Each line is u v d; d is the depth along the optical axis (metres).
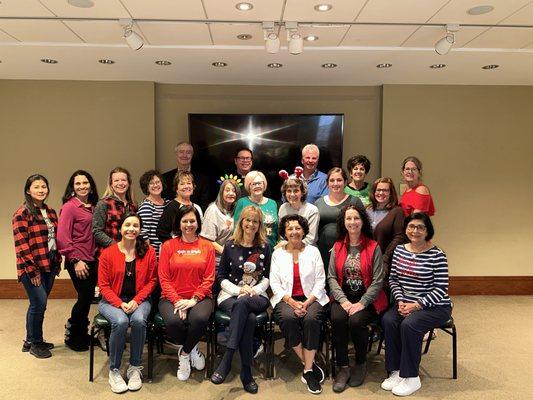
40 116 5.04
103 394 2.92
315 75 4.82
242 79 4.98
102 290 3.10
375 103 5.32
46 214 3.56
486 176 5.32
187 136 5.25
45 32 3.55
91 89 5.05
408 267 3.08
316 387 2.94
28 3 2.99
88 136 5.08
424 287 3.05
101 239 3.38
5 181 5.05
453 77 4.91
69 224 3.45
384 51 3.98
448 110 5.25
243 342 2.97
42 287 3.49
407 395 2.93
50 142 5.06
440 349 3.67
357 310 3.05
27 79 4.99
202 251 3.20
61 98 5.04
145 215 3.57
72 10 3.12
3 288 5.08
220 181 5.13
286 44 3.90
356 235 3.20
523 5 3.04
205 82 5.12
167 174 4.81
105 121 5.08
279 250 3.26
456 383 3.10
